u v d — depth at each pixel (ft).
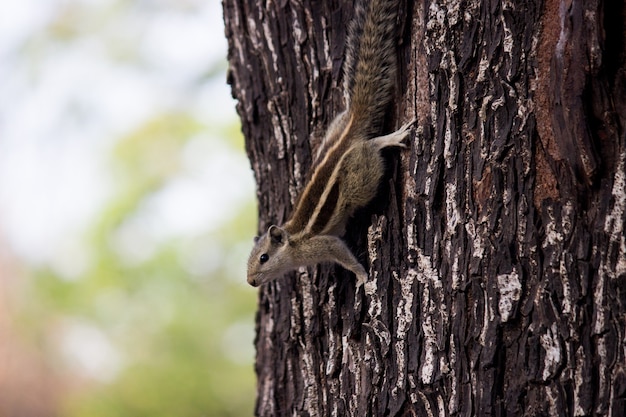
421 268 32.17
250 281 39.37
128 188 71.36
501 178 29.96
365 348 34.32
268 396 40.88
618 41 27.76
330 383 36.60
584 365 27.73
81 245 70.28
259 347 42.68
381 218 34.17
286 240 37.76
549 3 29.40
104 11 80.79
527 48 29.68
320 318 37.86
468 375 30.35
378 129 35.63
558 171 28.76
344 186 35.45
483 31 30.81
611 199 27.66
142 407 68.28
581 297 27.94
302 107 39.04
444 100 31.83
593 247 27.94
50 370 72.59
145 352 69.36
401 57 34.37
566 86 27.96
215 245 70.13
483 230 30.30
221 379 69.10
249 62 40.91
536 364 28.63
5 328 73.72
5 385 71.92
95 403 69.15
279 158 40.22
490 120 30.42
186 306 69.31
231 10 41.68
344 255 35.83
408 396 32.22
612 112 27.66
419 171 32.53
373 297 33.96
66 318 71.46
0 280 76.07
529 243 29.19
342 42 37.58
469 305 30.58
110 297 69.82
